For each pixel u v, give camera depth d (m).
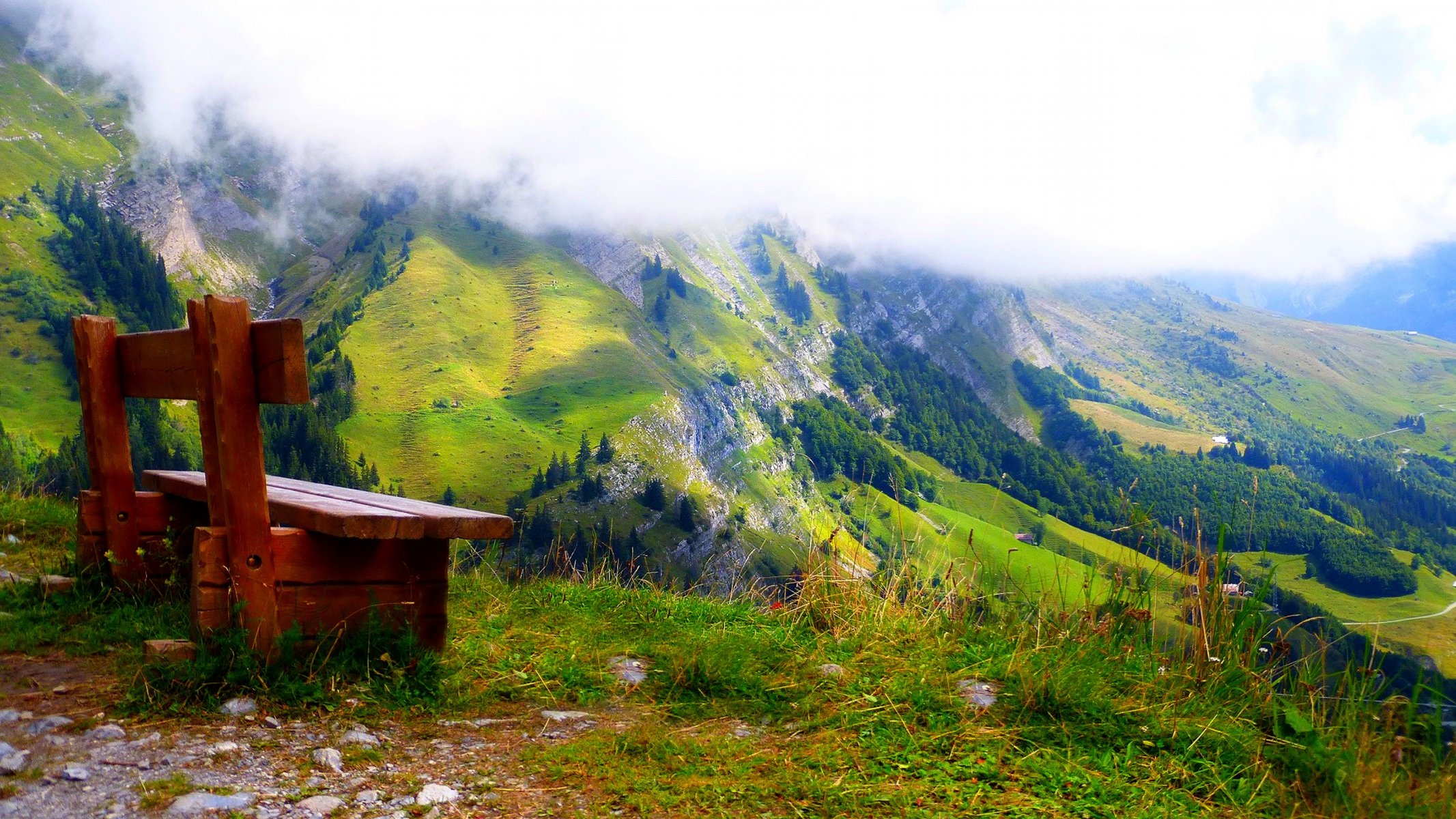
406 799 3.63
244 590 4.66
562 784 3.89
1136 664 5.39
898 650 5.95
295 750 4.01
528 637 6.21
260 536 4.70
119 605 6.02
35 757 3.67
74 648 5.23
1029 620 6.08
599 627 6.64
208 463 4.82
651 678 5.56
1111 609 5.82
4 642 5.18
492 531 5.03
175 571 6.32
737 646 6.07
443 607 5.28
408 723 4.55
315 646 4.89
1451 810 3.63
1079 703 4.75
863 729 4.64
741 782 3.94
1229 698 4.95
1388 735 4.29
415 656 5.00
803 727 4.73
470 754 4.21
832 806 3.70
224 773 3.68
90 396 6.21
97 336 6.23
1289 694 4.91
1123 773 4.08
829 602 6.72
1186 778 4.10
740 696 5.29
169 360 5.43
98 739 3.92
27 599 5.98
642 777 3.95
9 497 10.04
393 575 5.14
